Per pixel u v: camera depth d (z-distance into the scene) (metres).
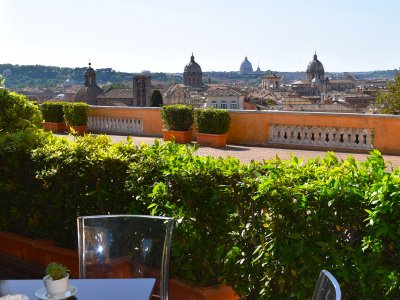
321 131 14.82
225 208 4.33
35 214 6.47
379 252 3.39
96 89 143.75
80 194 5.75
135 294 2.85
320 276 2.48
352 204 3.53
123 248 3.74
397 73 50.72
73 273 6.17
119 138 18.03
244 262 4.29
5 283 2.94
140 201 5.21
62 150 5.98
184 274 4.94
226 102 115.00
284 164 4.31
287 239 3.77
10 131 8.19
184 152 5.22
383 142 13.91
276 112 15.43
